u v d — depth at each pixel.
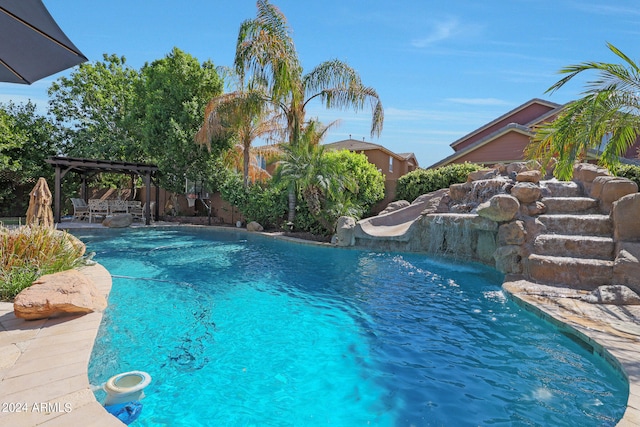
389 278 8.31
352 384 3.75
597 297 5.73
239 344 4.74
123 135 25.92
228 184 18.42
